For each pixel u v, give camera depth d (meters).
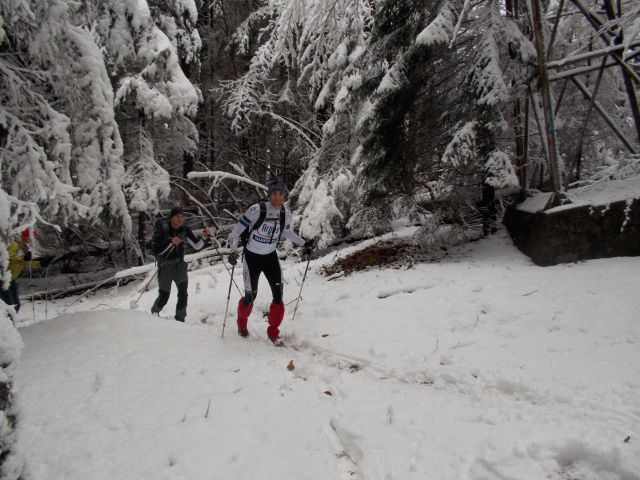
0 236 3.08
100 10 8.16
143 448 2.46
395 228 10.78
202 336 4.32
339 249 10.21
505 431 2.52
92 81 5.49
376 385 3.40
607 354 3.38
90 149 5.86
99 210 6.22
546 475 2.13
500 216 8.64
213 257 10.91
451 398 3.10
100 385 3.13
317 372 3.72
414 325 4.65
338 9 9.02
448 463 2.30
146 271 8.86
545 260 5.90
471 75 6.28
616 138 8.89
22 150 4.60
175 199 14.23
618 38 6.12
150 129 10.60
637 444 2.26
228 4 15.14
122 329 4.13
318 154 10.56
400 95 6.95
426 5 6.93
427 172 7.71
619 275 4.85
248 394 3.15
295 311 5.71
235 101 12.56
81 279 10.57
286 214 4.70
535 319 4.25
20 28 4.90
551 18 8.59
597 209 5.63
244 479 2.26
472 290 5.25
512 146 8.26
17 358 2.57
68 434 2.56
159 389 3.13
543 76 6.14
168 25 9.93
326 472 2.33
